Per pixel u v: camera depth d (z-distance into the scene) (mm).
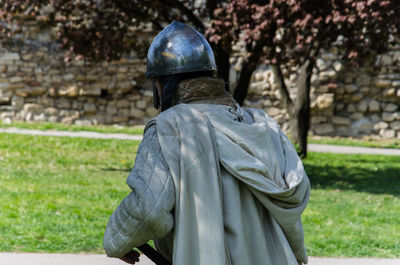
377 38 16016
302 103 22016
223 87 3463
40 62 30719
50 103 30797
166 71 3354
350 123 30828
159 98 3586
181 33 3387
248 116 3533
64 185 14016
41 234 9289
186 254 3055
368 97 30672
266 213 3305
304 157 22156
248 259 3129
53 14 18125
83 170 16766
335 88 30406
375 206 13680
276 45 16109
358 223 11656
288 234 3277
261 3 15250
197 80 3357
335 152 24719
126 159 19406
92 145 21859
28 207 11250
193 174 3086
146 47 17938
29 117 30500
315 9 14922
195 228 3074
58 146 21062
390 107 30531
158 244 3510
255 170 3160
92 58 17594
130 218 3037
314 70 30422
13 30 30422
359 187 16797
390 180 18359
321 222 11547
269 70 30906
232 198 3152
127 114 30938
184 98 3371
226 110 3346
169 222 3021
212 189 3092
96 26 17109
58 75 30688
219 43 16469
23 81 30641
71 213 10961
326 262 8562
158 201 2994
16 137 22469
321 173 19219
